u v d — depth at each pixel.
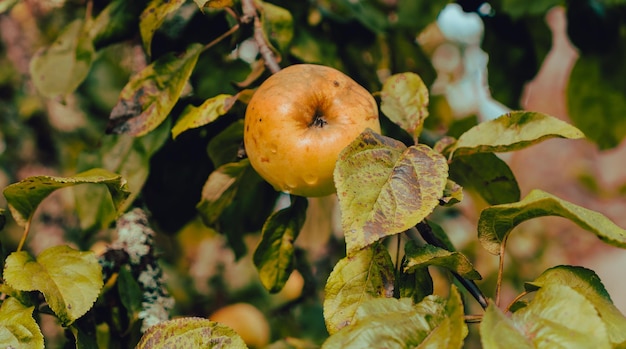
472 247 1.35
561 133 0.57
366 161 0.53
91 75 1.01
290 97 0.57
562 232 2.08
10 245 1.05
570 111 0.91
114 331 0.65
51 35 0.98
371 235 0.51
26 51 0.97
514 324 0.49
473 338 1.19
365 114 0.58
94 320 0.63
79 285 0.56
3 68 1.08
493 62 0.84
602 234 0.49
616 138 0.91
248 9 0.65
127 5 0.69
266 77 0.67
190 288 1.12
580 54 0.86
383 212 0.52
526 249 1.63
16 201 0.60
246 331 0.91
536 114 0.58
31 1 0.86
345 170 0.52
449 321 0.49
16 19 0.96
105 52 0.94
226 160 0.67
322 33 0.78
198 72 0.72
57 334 0.82
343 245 0.99
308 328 0.98
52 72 0.73
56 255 0.58
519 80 0.84
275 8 0.69
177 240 1.15
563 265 0.54
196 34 0.70
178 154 0.73
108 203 0.70
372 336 0.50
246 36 0.69
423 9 0.83
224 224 0.75
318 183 0.58
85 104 1.06
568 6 0.83
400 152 0.54
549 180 2.08
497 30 0.83
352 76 0.81
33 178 0.57
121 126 0.64
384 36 0.82
